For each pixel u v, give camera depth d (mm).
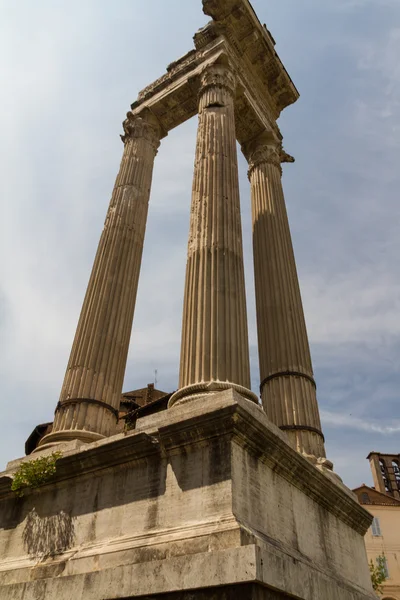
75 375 11062
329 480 9148
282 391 11430
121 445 7867
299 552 7383
